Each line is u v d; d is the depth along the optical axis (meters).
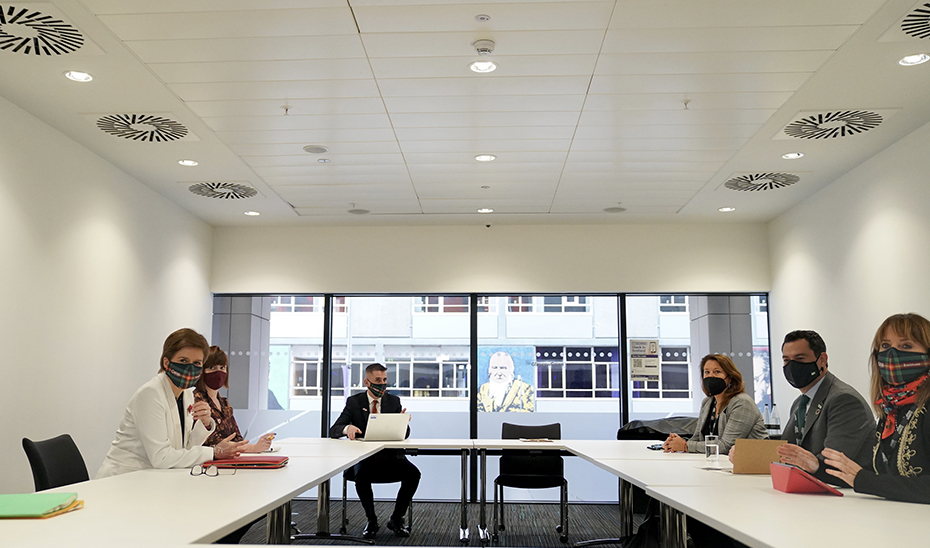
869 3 3.31
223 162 5.77
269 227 8.05
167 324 6.89
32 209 4.79
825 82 4.20
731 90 4.32
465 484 5.68
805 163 5.76
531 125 4.93
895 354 2.29
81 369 5.38
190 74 4.10
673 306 7.98
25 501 2.12
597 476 7.63
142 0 3.28
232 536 4.02
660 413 7.87
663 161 5.71
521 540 5.79
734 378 4.42
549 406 7.92
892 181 5.32
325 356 8.02
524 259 7.92
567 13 3.42
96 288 5.60
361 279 7.94
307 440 5.48
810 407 3.17
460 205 7.10
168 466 3.24
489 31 3.60
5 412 4.53
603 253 7.89
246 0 3.30
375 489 7.75
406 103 4.54
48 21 3.46
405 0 3.30
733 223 7.87
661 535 3.15
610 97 4.45
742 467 3.26
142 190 6.38
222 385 4.11
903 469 2.30
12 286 4.59
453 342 8.02
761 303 7.91
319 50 3.81
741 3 3.32
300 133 5.09
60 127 4.98
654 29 3.58
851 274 5.96
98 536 1.79
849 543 1.71
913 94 4.37
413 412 7.94
